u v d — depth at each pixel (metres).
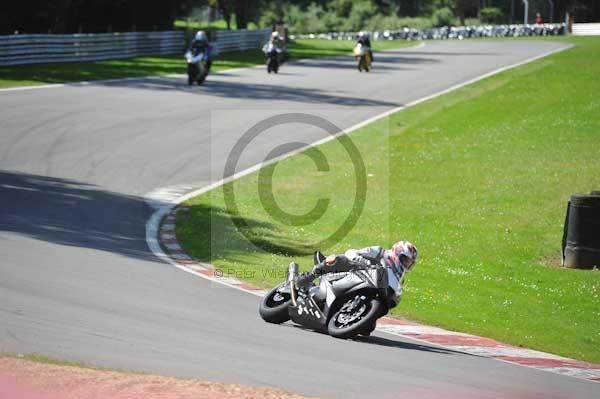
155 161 72.31
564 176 75.69
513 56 187.00
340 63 173.38
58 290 33.91
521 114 105.44
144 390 20.78
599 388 29.47
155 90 111.12
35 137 76.19
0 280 34.41
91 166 68.19
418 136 92.75
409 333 35.84
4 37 123.62
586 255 54.00
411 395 24.02
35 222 49.38
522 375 29.94
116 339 27.14
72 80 115.19
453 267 51.66
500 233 60.00
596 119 100.88
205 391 21.12
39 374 21.42
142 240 48.72
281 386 23.50
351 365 27.45
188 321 31.48
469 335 37.44
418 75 148.25
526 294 47.34
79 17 198.75
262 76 138.25
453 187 72.12
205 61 118.62
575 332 40.78
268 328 32.19
